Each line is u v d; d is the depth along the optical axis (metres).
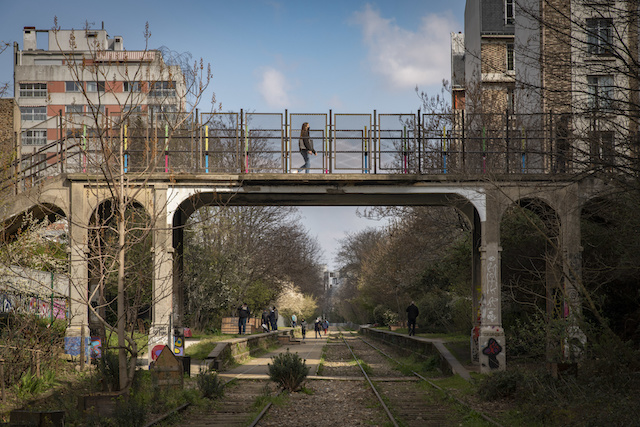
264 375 20.97
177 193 20.03
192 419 12.21
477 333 21.53
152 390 13.70
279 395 15.41
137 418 11.02
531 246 23.48
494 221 20.03
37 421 10.13
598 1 14.07
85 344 18.86
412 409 13.63
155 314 19.56
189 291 35.69
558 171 19.89
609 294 20.75
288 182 20.31
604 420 10.10
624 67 13.31
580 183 19.75
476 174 19.94
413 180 20.14
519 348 22.33
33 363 15.16
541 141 20.72
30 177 20.05
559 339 15.62
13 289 16.08
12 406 12.62
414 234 35.91
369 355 34.94
